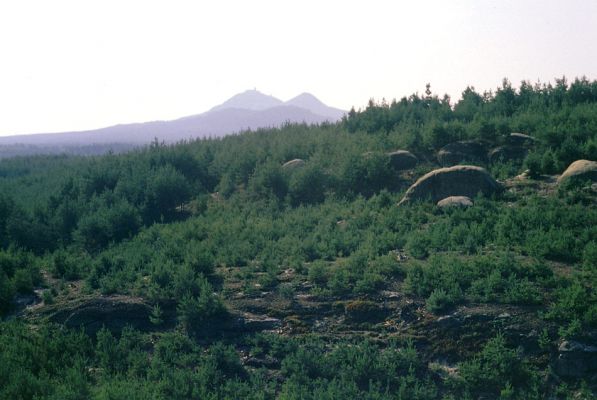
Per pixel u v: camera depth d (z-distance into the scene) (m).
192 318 16.91
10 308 19.50
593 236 18.77
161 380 14.05
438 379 14.04
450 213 22.95
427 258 19.23
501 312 15.20
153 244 24.08
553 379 13.49
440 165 28.73
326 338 15.84
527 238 19.03
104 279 19.89
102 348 16.12
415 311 16.11
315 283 18.52
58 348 15.87
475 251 19.16
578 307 14.62
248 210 28.34
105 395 12.49
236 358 15.00
